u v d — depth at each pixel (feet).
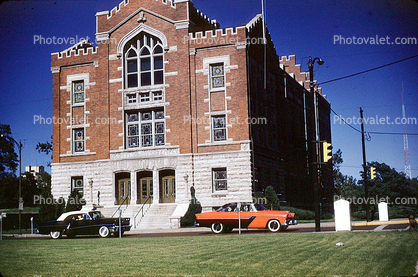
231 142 127.75
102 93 140.56
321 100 218.79
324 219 142.41
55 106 145.38
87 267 40.01
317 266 36.86
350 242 53.01
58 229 94.94
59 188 142.00
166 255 46.91
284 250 47.37
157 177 132.87
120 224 89.10
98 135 140.05
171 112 133.49
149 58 138.82
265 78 144.36
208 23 154.92
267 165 142.92
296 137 171.73
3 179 258.37
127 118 139.13
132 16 139.03
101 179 137.90
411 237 56.54
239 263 39.58
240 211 87.97
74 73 144.97
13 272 37.81
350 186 284.00
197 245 56.54
